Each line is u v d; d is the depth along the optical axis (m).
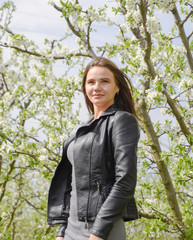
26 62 7.06
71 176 2.00
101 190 1.65
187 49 5.00
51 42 6.16
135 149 1.64
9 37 5.86
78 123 5.90
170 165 4.55
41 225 7.42
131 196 1.57
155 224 4.16
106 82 1.89
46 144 5.55
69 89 5.98
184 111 4.65
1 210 6.22
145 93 4.48
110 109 1.82
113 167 1.68
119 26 5.15
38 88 6.41
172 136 4.71
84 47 5.60
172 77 4.25
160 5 4.29
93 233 1.52
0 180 8.05
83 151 1.72
